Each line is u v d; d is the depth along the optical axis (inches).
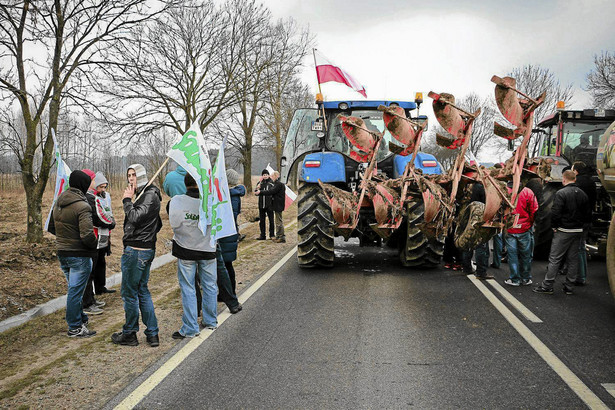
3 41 279.6
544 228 319.9
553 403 124.6
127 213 167.3
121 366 153.6
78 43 300.4
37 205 313.7
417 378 141.0
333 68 365.7
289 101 959.0
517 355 157.9
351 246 403.5
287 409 123.5
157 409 124.0
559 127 361.7
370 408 123.6
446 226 212.1
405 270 300.4
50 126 304.7
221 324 195.3
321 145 333.4
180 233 181.0
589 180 273.0
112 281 272.1
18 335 183.0
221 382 139.8
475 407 123.3
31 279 245.4
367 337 176.7
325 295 238.7
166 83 456.8
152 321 173.3
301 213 290.5
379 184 240.1
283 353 162.1
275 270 302.8
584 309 212.5
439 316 202.4
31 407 126.3
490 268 312.5
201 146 174.4
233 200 244.4
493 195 189.6
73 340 179.5
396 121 219.9
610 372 143.6
